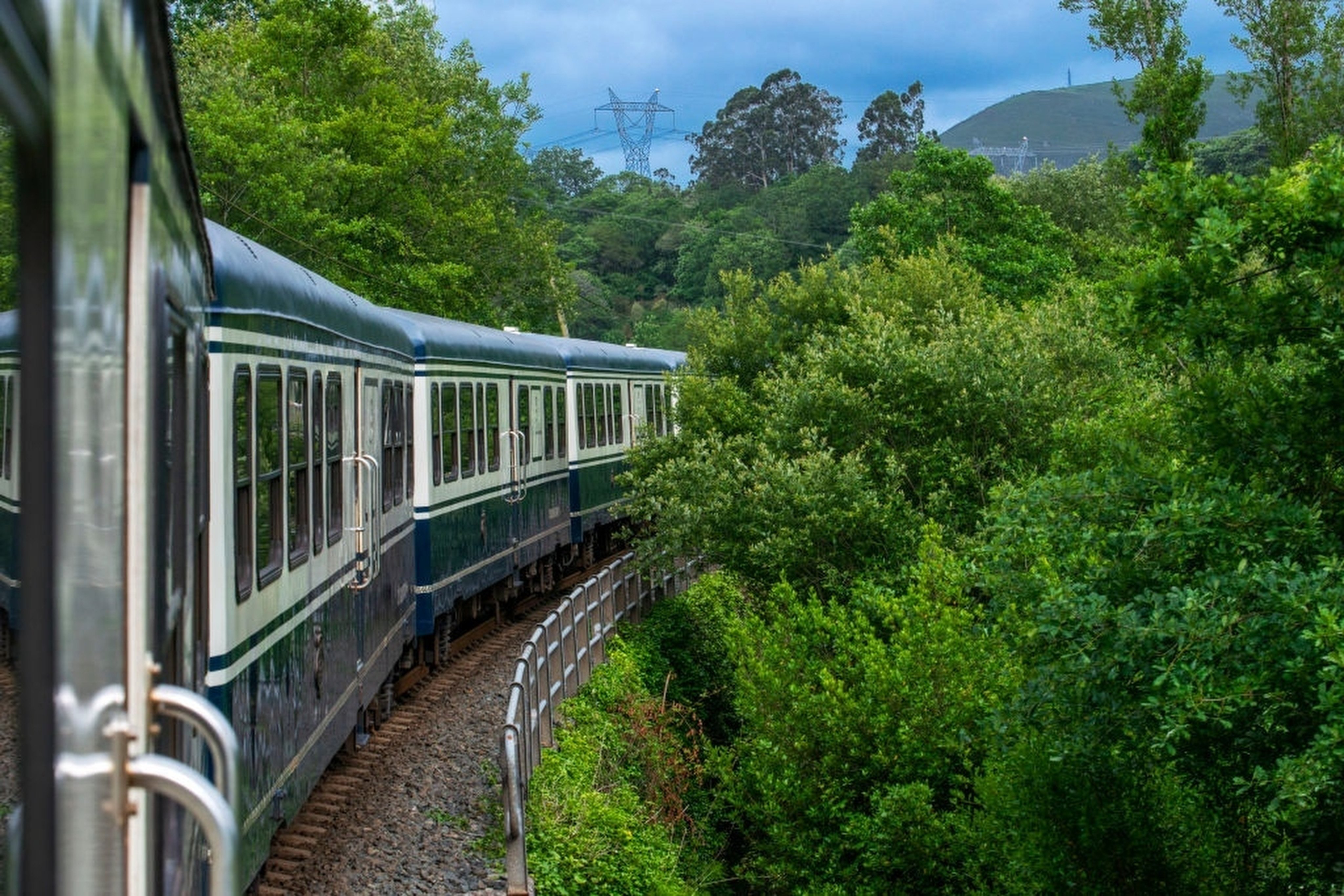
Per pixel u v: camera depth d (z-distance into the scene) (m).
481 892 8.93
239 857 2.24
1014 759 11.73
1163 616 8.66
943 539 17.27
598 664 16.31
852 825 14.16
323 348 8.96
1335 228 8.84
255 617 6.94
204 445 4.88
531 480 18.89
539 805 10.80
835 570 17.38
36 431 2.05
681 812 14.10
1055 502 10.09
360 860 9.13
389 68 34.12
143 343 2.41
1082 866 11.62
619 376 24.45
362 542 10.17
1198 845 11.64
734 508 18.28
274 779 7.39
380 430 11.34
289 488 7.88
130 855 2.23
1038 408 18.06
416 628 13.97
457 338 15.39
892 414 18.62
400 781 10.95
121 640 2.18
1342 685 7.52
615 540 26.78
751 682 15.43
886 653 15.05
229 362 6.48
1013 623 10.33
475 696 14.20
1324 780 7.50
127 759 2.20
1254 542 8.90
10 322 2.02
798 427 18.95
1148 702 8.29
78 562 2.09
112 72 2.14
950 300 23.30
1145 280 9.45
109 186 2.13
